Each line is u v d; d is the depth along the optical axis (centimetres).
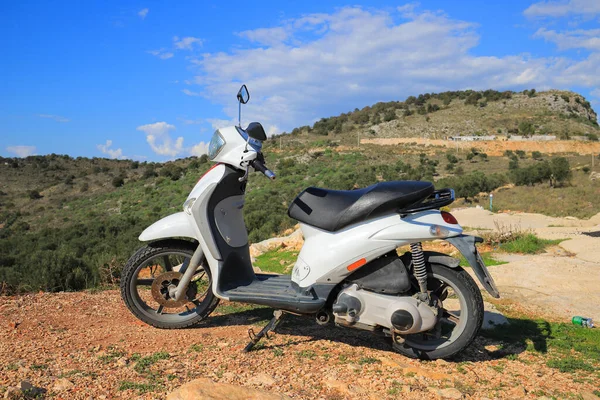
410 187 371
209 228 421
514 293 627
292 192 3806
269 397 277
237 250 435
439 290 382
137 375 333
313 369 351
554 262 770
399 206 369
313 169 6016
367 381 328
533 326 493
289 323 470
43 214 6303
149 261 454
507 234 1077
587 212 2439
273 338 422
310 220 384
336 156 7150
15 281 704
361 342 417
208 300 457
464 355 398
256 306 538
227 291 413
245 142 424
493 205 2891
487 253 978
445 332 429
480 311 365
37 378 322
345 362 366
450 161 6644
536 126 10469
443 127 11012
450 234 360
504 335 452
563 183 3772
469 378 346
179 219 436
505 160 6844
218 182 424
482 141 9000
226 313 512
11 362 354
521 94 12838
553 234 1238
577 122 10756
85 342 411
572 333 473
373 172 5272
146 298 580
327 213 379
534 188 3628
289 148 8356
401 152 7762
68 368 346
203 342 414
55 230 3672
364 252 368
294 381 328
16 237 3494
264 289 414
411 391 312
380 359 369
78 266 757
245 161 417
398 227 363
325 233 383
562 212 2498
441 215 370
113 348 395
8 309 514
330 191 394
